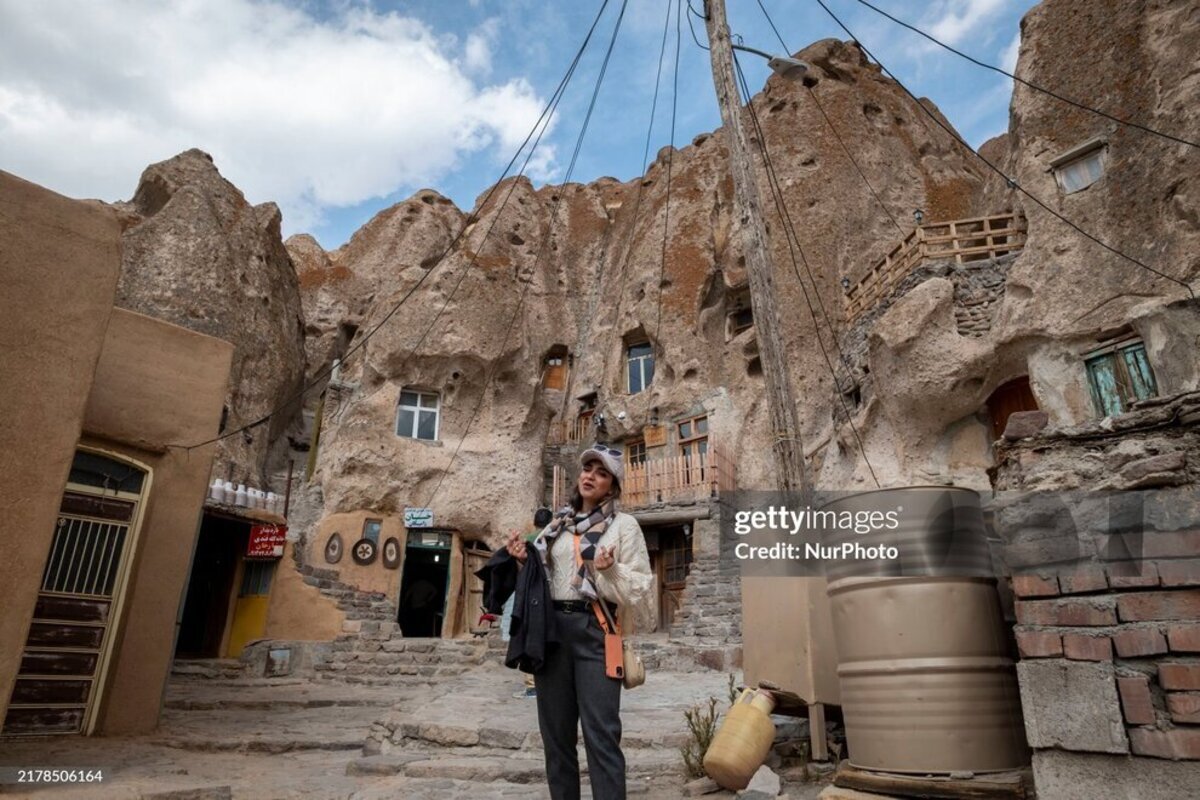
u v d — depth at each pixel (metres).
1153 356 11.10
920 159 24.42
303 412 26.58
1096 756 2.77
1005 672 3.37
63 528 6.86
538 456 21.75
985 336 13.48
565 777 2.87
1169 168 11.75
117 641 7.02
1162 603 2.77
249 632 14.88
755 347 20.84
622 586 2.83
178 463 7.72
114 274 5.32
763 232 6.96
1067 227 12.84
